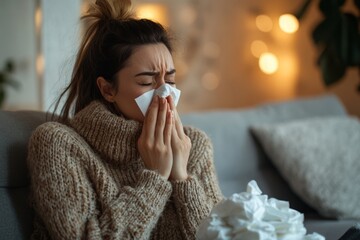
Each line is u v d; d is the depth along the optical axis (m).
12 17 3.80
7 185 1.38
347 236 1.26
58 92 1.80
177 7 4.30
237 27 4.52
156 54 1.38
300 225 1.08
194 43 4.38
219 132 2.39
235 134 2.43
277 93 4.52
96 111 1.40
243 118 2.53
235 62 4.54
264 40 4.54
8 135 1.43
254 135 2.49
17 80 3.84
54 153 1.30
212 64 4.46
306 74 4.32
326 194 2.29
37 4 2.38
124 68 1.38
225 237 1.03
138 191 1.29
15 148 1.42
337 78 2.87
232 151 2.38
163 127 1.36
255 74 4.57
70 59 1.81
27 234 1.36
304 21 4.30
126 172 1.41
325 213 2.27
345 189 2.32
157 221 1.38
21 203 1.39
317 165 2.37
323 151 2.42
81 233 1.24
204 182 1.49
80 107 1.53
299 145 2.41
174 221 1.39
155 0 4.22
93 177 1.32
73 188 1.27
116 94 1.42
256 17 4.54
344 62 2.80
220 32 4.48
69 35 2.34
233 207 1.06
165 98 1.36
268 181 2.40
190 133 1.55
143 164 1.42
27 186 1.44
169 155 1.35
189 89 4.38
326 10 2.75
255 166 2.43
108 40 1.42
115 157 1.38
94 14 1.51
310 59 4.28
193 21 4.38
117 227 1.24
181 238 1.37
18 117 1.52
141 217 1.26
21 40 3.81
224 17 4.49
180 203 1.36
